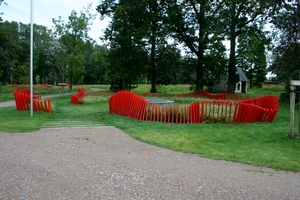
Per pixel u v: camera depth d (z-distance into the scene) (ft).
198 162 20.59
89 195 14.14
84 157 21.04
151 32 107.24
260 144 26.45
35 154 21.56
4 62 150.41
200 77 108.68
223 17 93.40
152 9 108.58
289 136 29.30
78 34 132.46
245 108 40.09
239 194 14.75
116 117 44.65
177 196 14.29
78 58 130.00
